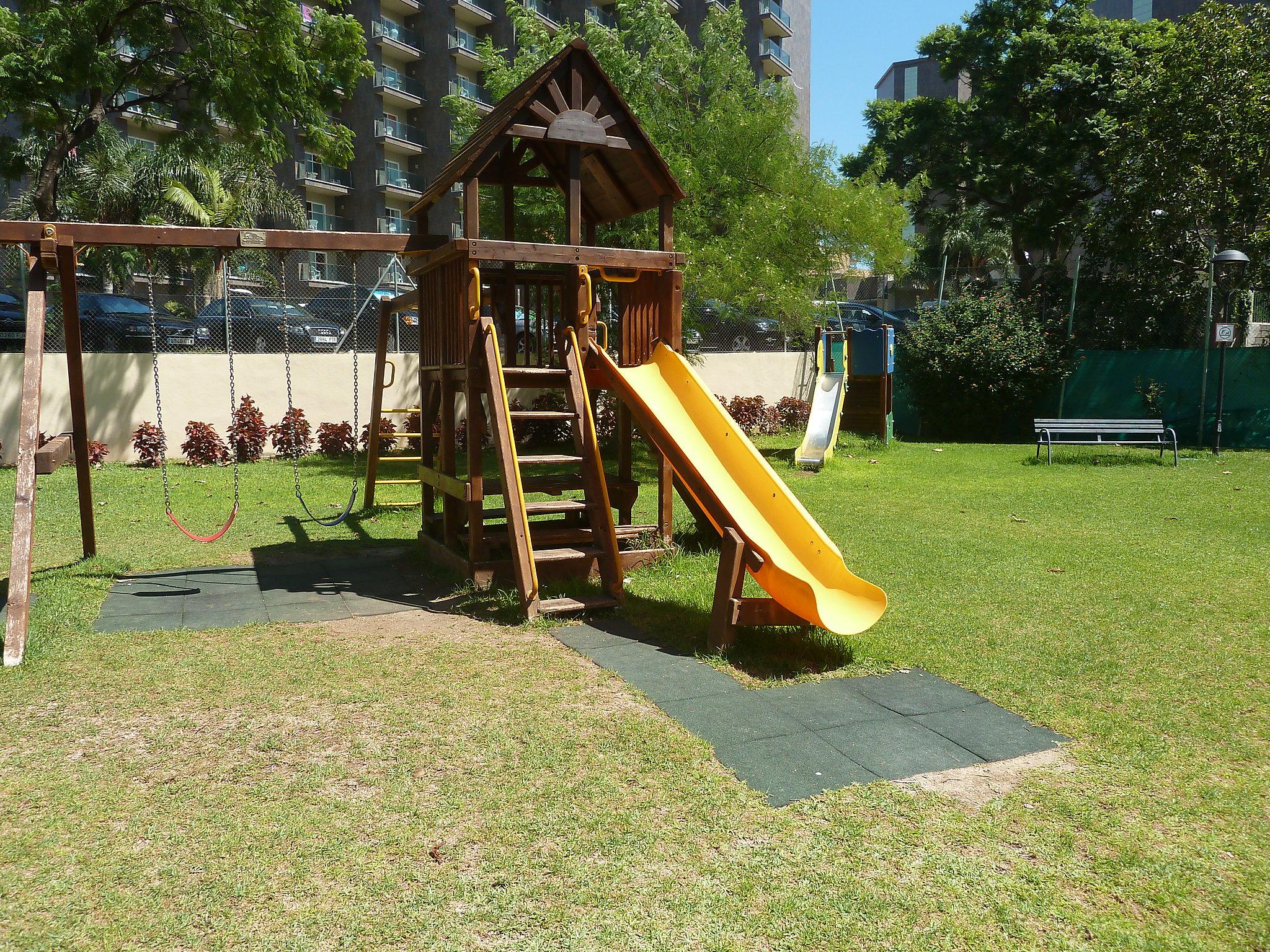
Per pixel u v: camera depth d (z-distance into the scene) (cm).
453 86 4569
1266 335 2284
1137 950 257
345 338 1892
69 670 495
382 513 1070
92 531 778
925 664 502
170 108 2603
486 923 269
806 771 369
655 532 797
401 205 4628
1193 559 768
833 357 1914
